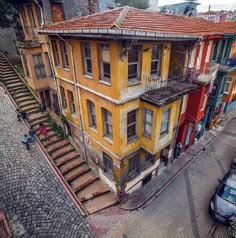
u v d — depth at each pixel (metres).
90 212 11.45
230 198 11.55
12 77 20.38
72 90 12.63
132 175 12.59
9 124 15.83
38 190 11.52
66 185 12.20
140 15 9.23
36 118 17.09
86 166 14.55
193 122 14.55
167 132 11.41
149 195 13.21
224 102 20.73
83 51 10.17
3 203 10.49
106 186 13.24
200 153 17.50
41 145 14.60
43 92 17.52
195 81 12.41
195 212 12.14
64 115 15.36
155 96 9.54
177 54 11.77
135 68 9.29
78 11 15.82
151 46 9.04
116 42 7.58
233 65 17.31
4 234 8.23
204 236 10.80
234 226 8.45
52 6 14.01
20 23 18.94
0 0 17.92
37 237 9.40
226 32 14.67
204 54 13.87
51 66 14.40
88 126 12.46
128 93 9.16
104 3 18.22
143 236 10.63
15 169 12.45
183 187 13.98
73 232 9.98
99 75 9.56
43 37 14.07
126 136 10.41
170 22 10.19
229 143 18.94
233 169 13.18
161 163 16.03
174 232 10.93
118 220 11.37
